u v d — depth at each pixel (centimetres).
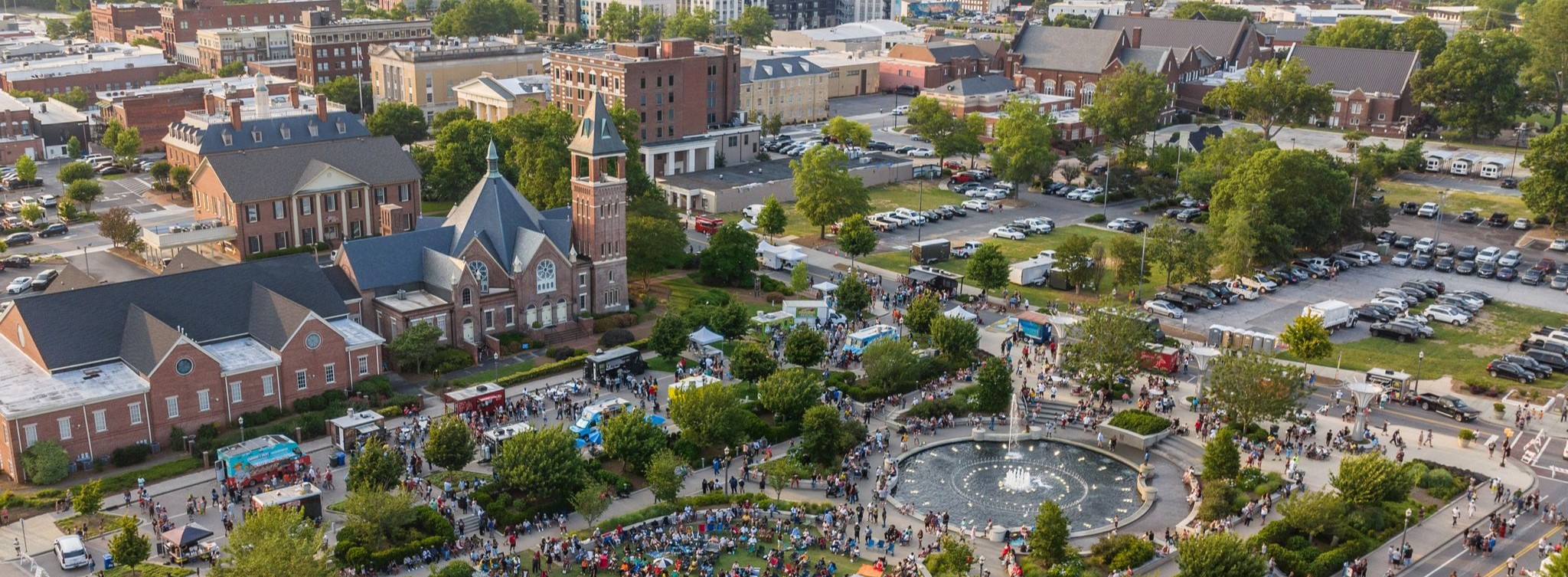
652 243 18000
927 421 14000
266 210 19538
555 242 16825
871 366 14688
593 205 16712
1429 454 13312
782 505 11950
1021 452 13538
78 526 11231
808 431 12850
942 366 15312
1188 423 14112
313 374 13975
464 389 13962
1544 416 14262
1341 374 15525
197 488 12088
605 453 12938
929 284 18500
